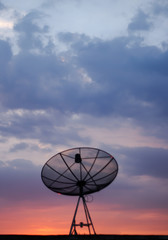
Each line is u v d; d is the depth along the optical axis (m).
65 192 13.89
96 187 13.75
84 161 14.31
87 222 13.34
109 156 14.17
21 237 14.26
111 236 13.78
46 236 14.22
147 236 14.06
